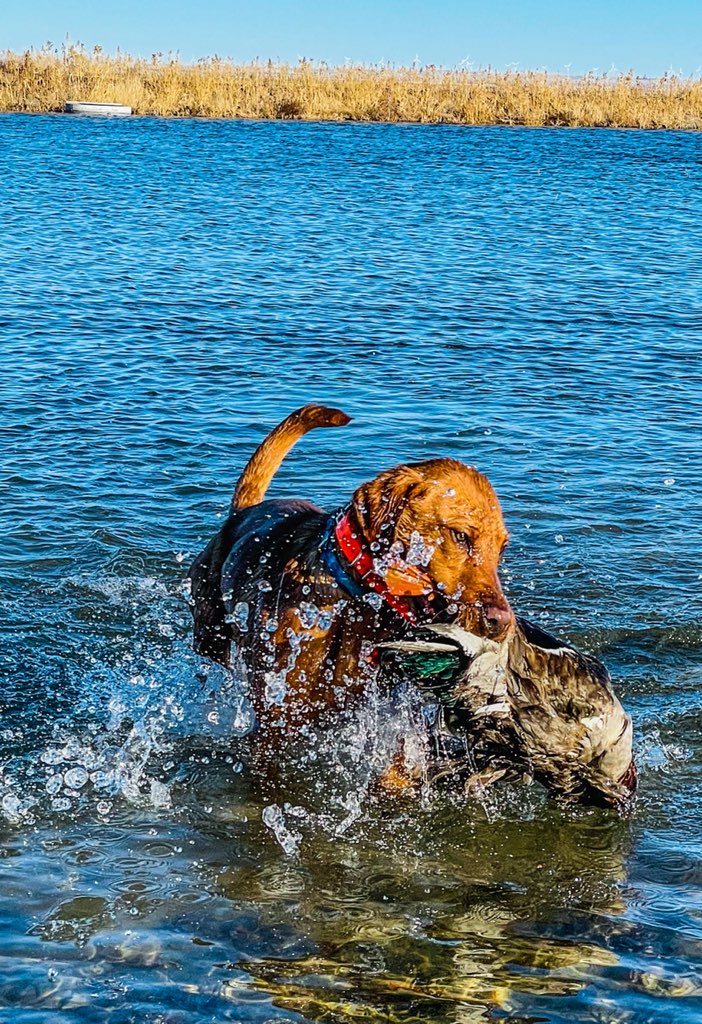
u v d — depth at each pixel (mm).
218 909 4434
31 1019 3758
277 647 5172
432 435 10211
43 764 5473
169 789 5316
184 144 41000
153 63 60500
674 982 4008
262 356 12766
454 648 4551
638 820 5145
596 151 42688
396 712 5223
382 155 38844
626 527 8266
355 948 4211
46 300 15273
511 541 7973
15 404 10719
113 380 11641
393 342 13586
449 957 4160
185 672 6359
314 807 5215
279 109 56844
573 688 4625
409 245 21000
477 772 5082
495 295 16688
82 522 8102
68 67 59094
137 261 18391
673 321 15219
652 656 6562
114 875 4633
